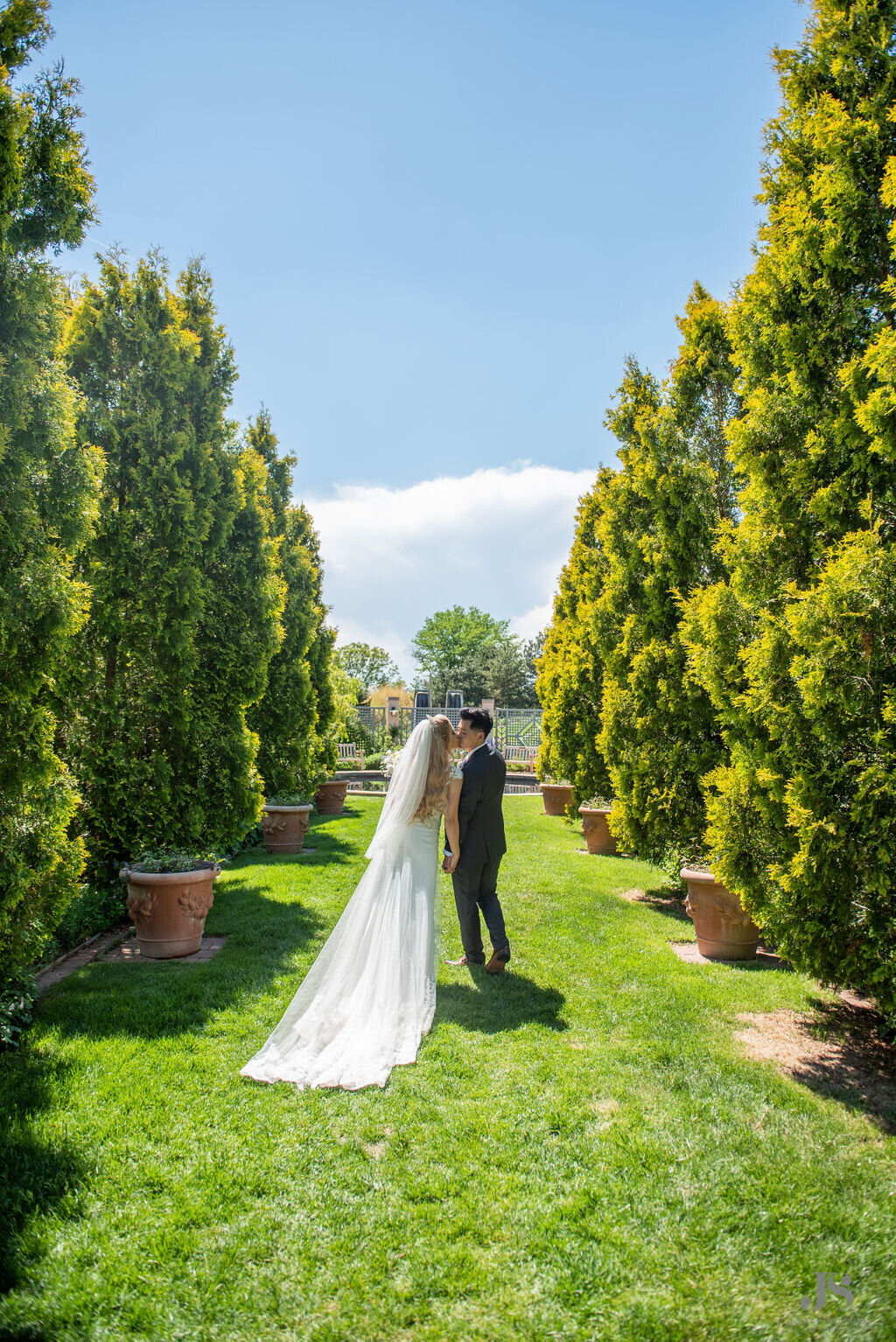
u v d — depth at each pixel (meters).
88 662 6.18
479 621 65.88
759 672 4.07
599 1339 2.04
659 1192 2.68
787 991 4.82
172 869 5.59
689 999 4.64
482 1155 2.92
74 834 6.12
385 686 67.75
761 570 4.21
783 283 4.30
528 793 20.73
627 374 8.77
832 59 4.44
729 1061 3.77
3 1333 2.08
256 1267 2.31
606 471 12.34
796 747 3.80
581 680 11.07
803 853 3.56
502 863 9.32
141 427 6.32
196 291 7.63
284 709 10.79
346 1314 2.12
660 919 6.70
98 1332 2.06
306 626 11.44
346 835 11.35
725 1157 2.90
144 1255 2.36
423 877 4.46
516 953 5.62
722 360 7.01
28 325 3.82
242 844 10.34
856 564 3.43
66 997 4.60
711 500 7.00
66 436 4.09
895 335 3.33
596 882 8.27
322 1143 3.00
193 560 6.47
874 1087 3.54
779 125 4.71
